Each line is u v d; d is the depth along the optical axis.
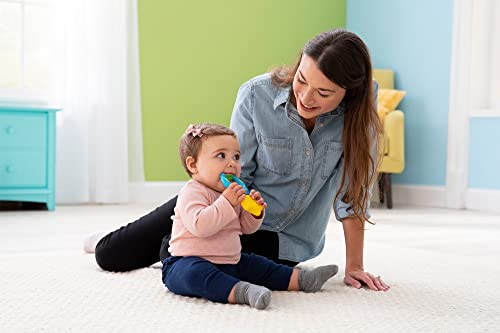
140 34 4.36
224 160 1.47
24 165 3.68
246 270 1.50
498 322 1.26
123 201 4.18
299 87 1.43
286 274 1.50
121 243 1.73
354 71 1.40
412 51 4.51
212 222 1.39
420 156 4.45
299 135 1.60
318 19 4.96
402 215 3.62
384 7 4.74
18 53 4.07
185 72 4.49
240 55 4.66
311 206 1.72
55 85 4.09
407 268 1.89
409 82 4.54
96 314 1.27
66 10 4.05
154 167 4.43
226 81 4.62
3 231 2.69
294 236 1.73
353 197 1.58
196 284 1.37
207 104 4.57
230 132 1.52
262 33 4.73
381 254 2.17
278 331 1.15
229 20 4.61
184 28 4.47
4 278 1.64
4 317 1.25
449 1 4.23
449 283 1.67
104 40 4.12
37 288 1.52
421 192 4.41
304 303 1.38
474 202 4.08
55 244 2.32
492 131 3.99
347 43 1.40
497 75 4.14
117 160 4.17
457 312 1.34
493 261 2.07
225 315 1.26
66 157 4.09
